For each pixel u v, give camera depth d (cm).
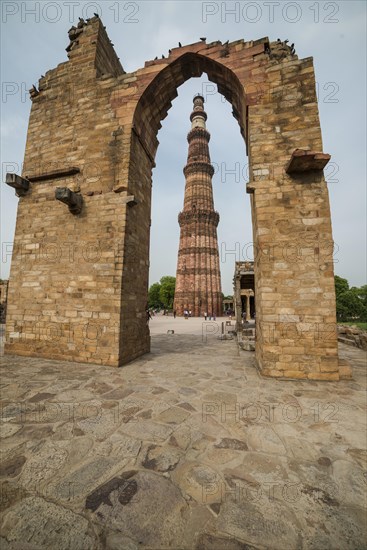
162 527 181
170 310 5659
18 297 790
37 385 496
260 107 682
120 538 172
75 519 186
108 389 475
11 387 484
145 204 893
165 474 237
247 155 864
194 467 248
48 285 764
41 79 931
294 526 183
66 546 166
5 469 243
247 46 731
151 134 934
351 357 816
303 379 551
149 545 167
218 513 193
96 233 742
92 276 724
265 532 178
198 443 292
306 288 584
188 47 788
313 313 573
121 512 193
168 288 5947
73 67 888
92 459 260
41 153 860
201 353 855
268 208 627
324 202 605
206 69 817
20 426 329
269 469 246
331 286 575
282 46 723
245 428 329
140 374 581
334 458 265
